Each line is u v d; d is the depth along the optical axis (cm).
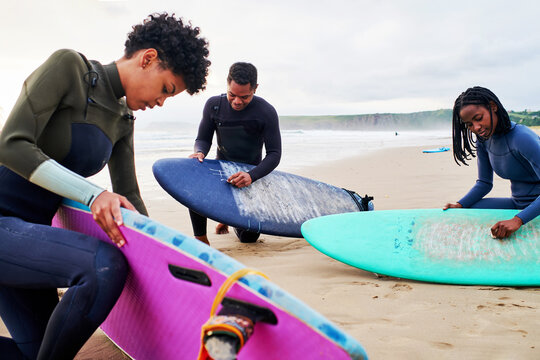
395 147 1795
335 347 84
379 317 196
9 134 127
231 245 356
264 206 354
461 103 286
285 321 89
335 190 414
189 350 116
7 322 146
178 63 147
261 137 372
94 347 176
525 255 254
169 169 333
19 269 124
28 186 140
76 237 125
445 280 241
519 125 284
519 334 175
